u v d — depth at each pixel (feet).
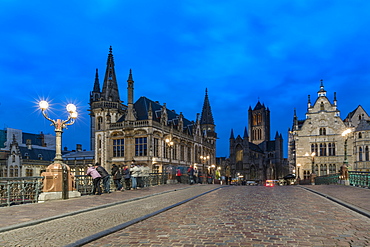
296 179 203.92
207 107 309.63
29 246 26.00
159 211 42.34
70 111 63.41
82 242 26.14
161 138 187.32
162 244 25.84
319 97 206.69
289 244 25.23
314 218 36.37
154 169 179.11
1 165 270.05
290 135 303.48
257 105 515.91
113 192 76.59
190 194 71.15
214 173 288.51
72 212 42.50
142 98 208.64
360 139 185.78
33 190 55.16
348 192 66.08
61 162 61.16
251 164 392.47
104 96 207.31
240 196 64.28
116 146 189.06
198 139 253.65
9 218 37.78
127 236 28.91
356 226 31.73
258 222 34.19
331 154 200.03
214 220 35.86
